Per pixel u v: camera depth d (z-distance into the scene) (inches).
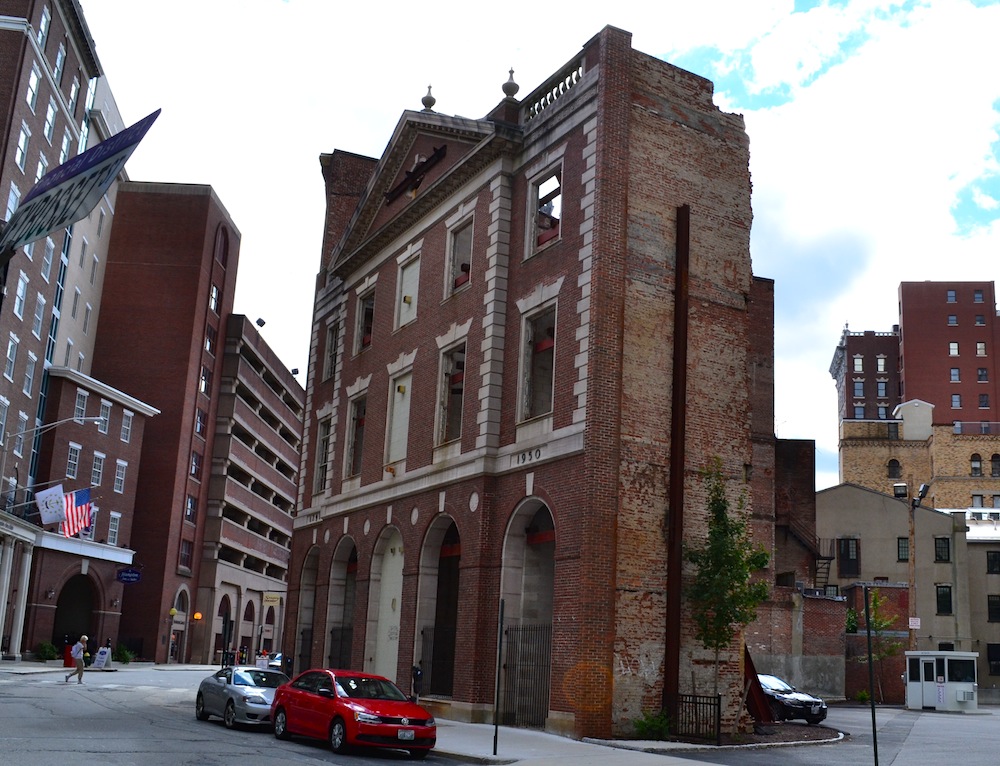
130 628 3026.6
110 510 2800.2
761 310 1878.7
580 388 1015.0
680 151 1120.2
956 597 2635.3
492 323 1176.2
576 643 949.2
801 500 2058.3
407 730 795.4
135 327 3245.6
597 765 725.9
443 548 1261.1
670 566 999.0
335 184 1871.3
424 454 1288.1
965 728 1246.9
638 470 1010.1
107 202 3225.9
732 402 1098.1
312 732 850.1
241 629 3799.2
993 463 4121.6
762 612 1795.0
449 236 1325.0
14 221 972.6
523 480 1086.4
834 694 1850.4
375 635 1364.4
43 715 979.9
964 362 4950.8
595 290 1021.8
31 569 2492.6
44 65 2385.6
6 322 2266.2
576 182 1090.7
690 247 1106.1
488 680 1087.6
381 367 1467.8
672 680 971.9
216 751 749.3
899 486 2682.1
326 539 1566.2
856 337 5329.7
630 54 1102.4
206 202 3363.7
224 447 3528.5
